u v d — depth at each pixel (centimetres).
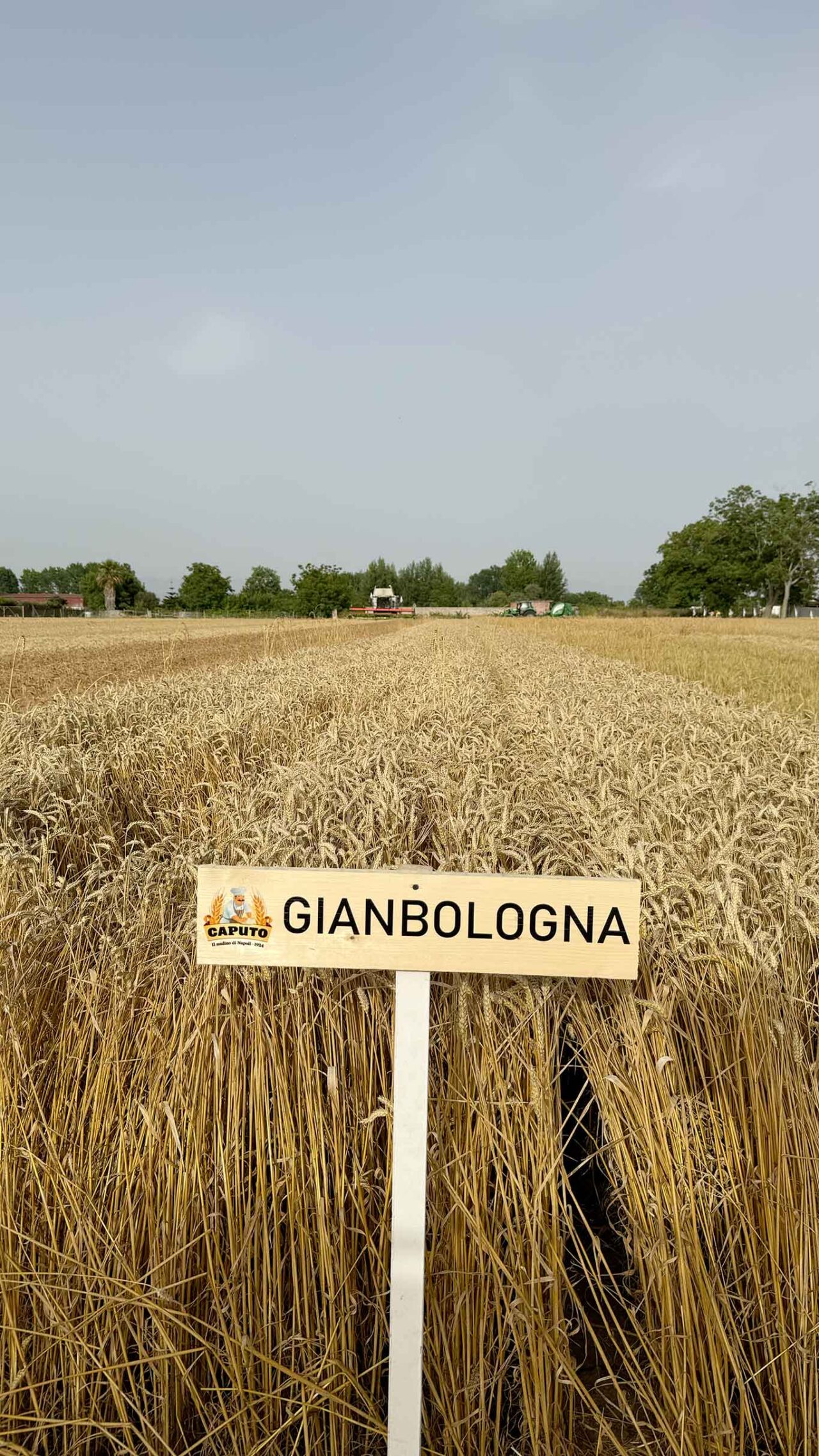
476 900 206
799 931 269
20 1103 250
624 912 205
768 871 304
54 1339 231
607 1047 247
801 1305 229
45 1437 231
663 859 279
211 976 243
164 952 267
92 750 659
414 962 208
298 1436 226
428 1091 244
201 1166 241
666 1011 242
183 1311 225
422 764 512
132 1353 252
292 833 316
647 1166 240
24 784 526
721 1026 251
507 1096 240
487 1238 238
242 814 381
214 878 209
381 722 778
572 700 1023
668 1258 231
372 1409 228
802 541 8781
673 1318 230
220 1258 238
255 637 3881
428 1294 239
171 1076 249
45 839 361
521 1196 235
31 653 2728
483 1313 235
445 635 3778
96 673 2133
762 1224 239
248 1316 236
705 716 930
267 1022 244
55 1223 241
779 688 1612
